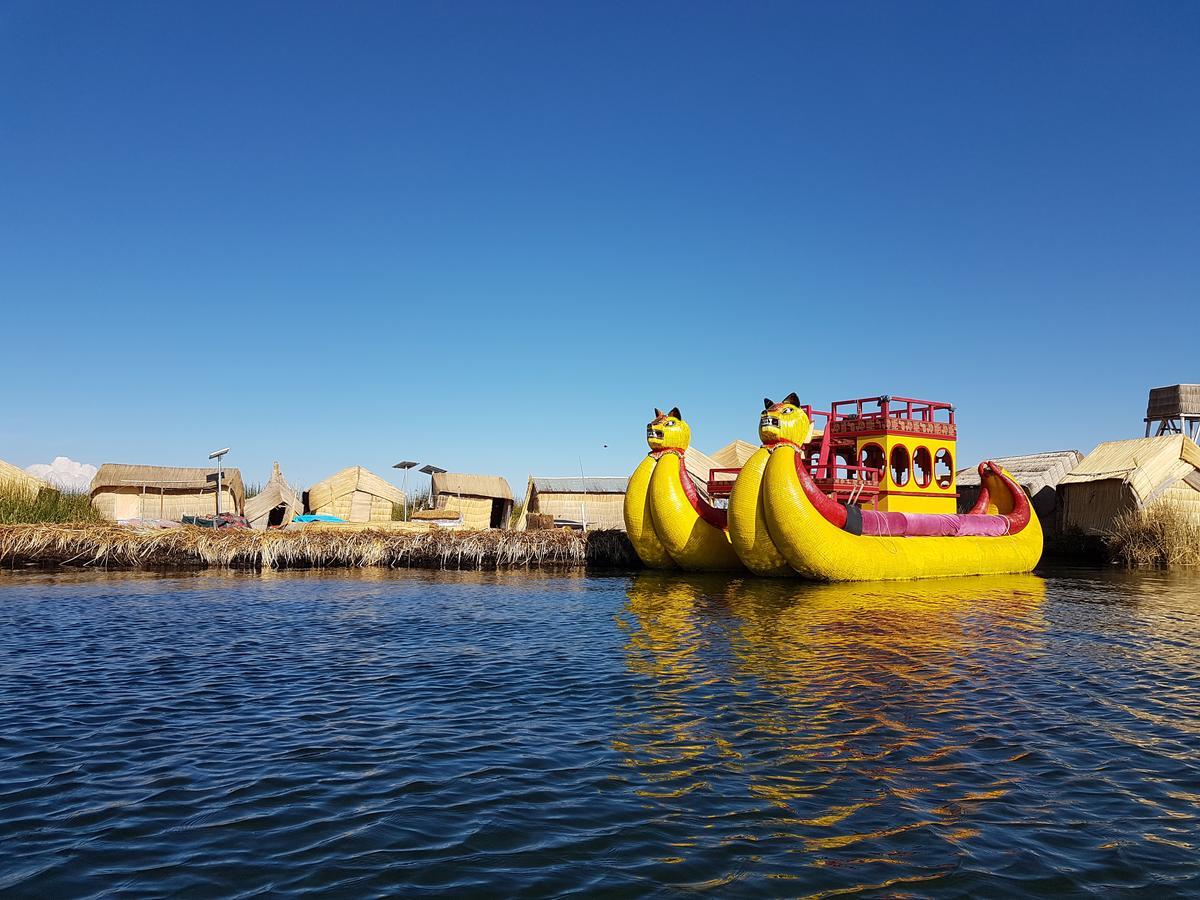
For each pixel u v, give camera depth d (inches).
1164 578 1004.6
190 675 467.8
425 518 1512.1
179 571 1093.8
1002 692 420.8
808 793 284.0
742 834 251.3
